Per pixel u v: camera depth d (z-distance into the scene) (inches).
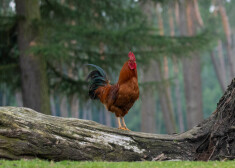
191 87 2257.6
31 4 1261.1
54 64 1385.3
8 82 1374.3
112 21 1450.5
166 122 2527.1
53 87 1400.1
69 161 531.8
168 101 2278.5
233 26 3469.5
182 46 1330.0
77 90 1397.6
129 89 620.1
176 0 1433.3
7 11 1417.3
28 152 539.5
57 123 571.8
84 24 1312.7
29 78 1238.3
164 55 1357.0
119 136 589.0
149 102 2214.6
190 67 2253.9
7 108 566.6
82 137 567.8
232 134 570.9
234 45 3425.2
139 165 490.6
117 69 1326.3
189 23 2335.1
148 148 587.5
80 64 1316.4
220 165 484.4
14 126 538.6
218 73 3004.4
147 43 1272.1
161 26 2532.0
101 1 1395.2
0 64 1349.7
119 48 1254.9
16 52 1371.8
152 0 1451.8
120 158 569.6
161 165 492.1
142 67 1362.0
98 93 713.0
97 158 562.9
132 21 1443.2
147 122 2231.8
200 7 3186.5
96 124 600.7
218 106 627.5
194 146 603.2
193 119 2255.2
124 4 1537.9
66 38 1205.1
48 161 550.3
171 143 601.6
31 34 1240.8
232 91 599.2
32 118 561.6
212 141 584.7
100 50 1337.4
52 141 549.0
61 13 1379.2
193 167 474.3
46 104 1254.3
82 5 1386.6
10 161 509.4
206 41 1364.4
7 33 1261.1
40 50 1117.7
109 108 652.7
